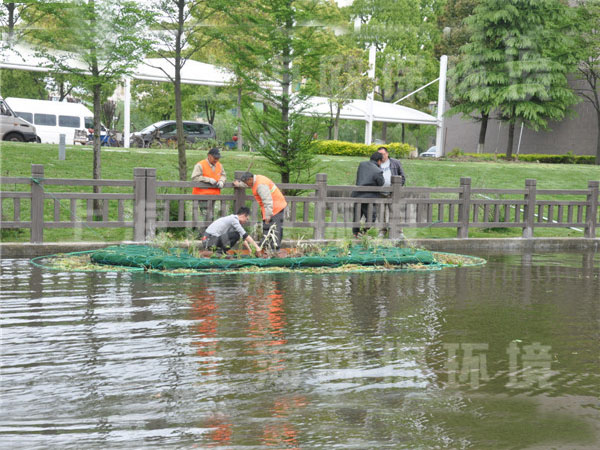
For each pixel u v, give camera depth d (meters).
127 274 8.79
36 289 7.53
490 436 3.61
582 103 34.41
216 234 9.92
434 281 8.98
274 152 14.06
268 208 10.45
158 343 5.34
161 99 42.88
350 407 4.00
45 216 13.46
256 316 6.42
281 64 13.81
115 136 28.31
